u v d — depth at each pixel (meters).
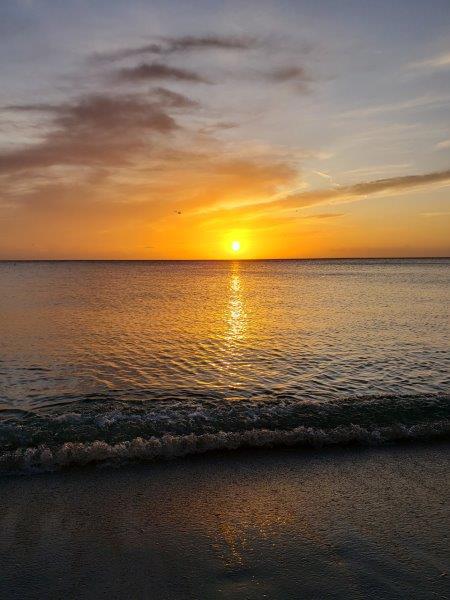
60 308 28.48
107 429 7.24
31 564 4.06
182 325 21.56
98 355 14.48
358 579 3.90
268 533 4.61
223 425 7.52
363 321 23.02
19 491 5.34
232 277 88.94
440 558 4.22
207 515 4.93
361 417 7.92
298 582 3.85
